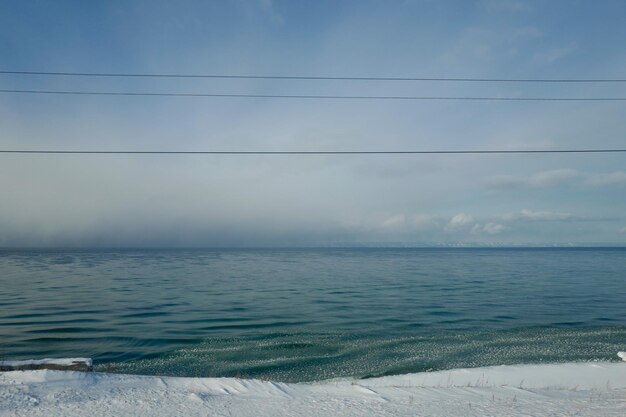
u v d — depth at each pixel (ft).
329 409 27.25
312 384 37.86
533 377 43.57
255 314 88.02
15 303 102.53
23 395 27.84
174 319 81.76
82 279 172.55
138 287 141.79
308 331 70.33
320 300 110.83
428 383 41.47
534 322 79.30
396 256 573.74
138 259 397.19
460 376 43.83
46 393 28.68
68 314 87.15
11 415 24.16
